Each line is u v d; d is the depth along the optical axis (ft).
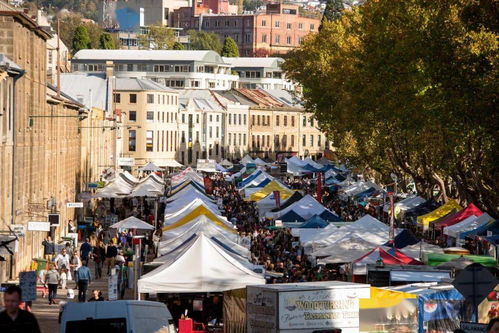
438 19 342.44
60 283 347.97
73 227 491.31
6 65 337.72
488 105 321.93
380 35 416.67
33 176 417.90
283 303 198.49
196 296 265.75
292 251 380.37
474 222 361.92
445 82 337.93
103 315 170.50
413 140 443.73
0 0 394.52
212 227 350.43
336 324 201.05
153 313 173.88
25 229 361.30
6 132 355.97
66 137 560.20
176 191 611.88
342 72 571.28
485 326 157.17
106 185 622.95
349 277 285.64
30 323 112.47
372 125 502.38
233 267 247.29
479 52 320.91
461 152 380.78
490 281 155.84
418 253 309.01
